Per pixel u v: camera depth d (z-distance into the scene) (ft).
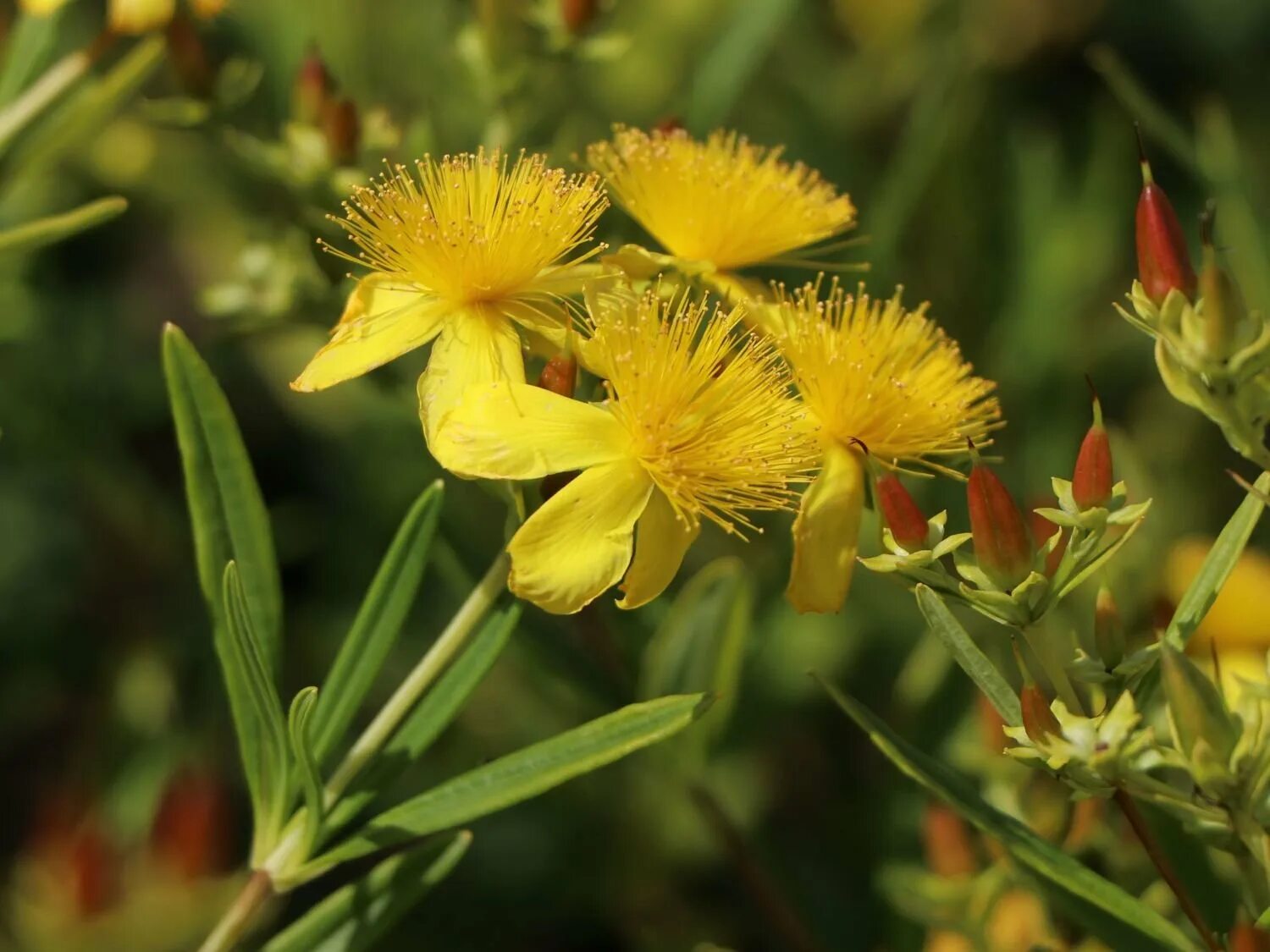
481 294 0.93
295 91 1.03
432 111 1.17
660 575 0.90
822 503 0.92
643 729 0.91
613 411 0.91
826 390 0.92
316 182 1.03
